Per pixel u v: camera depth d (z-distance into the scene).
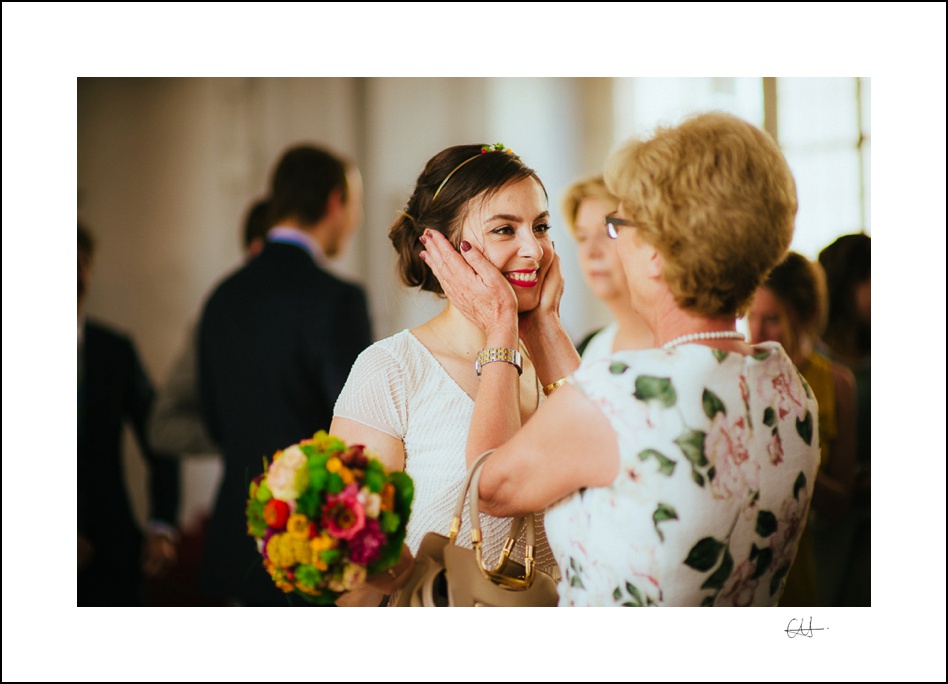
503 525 1.74
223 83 5.80
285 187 3.27
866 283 2.96
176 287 5.77
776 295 2.73
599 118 5.22
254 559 3.08
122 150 5.75
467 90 5.61
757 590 1.54
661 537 1.44
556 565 1.82
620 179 1.50
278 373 3.07
